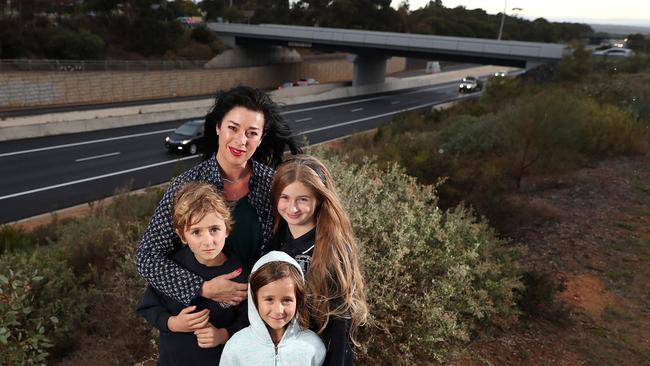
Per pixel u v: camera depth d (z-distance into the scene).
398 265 4.64
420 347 4.64
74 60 45.06
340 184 5.42
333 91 52.72
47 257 7.25
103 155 22.41
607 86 22.97
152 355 5.34
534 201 11.34
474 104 28.62
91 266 7.30
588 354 5.91
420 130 24.80
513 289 6.69
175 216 1.97
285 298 1.90
